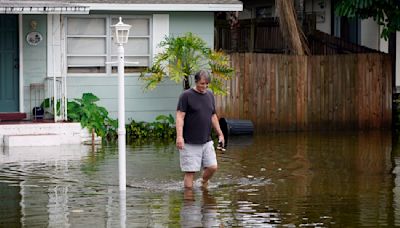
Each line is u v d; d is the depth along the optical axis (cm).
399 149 2077
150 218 1238
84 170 1700
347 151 2036
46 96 2361
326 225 1206
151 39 2455
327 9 3195
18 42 2344
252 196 1423
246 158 1897
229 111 2480
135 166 1756
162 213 1275
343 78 2597
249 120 2472
